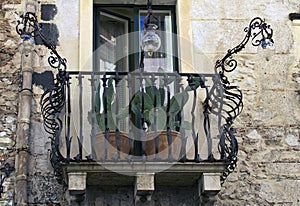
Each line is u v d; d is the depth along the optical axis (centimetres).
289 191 844
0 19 904
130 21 938
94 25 916
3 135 841
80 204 804
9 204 807
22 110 842
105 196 815
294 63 915
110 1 927
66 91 844
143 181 774
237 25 924
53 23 899
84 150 819
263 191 841
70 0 913
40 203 809
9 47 889
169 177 798
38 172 823
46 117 811
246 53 912
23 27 865
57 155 783
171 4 939
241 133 867
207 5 930
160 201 819
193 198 822
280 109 886
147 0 920
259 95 891
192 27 914
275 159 858
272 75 905
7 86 867
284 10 943
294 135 873
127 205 814
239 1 939
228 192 837
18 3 914
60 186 819
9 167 824
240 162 852
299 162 859
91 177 791
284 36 927
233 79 897
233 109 829
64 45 888
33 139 839
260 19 868
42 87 868
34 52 881
